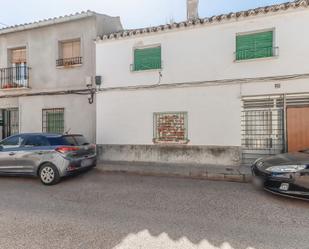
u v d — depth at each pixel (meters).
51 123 11.95
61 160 7.37
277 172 5.49
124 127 10.52
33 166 7.65
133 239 3.87
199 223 4.45
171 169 8.75
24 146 7.91
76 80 11.34
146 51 10.20
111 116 10.70
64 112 11.54
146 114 10.20
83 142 8.41
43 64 11.95
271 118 8.68
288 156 6.02
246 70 8.80
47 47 11.86
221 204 5.42
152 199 5.85
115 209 5.22
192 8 11.10
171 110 9.82
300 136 8.34
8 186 7.34
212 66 9.22
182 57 9.61
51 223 4.52
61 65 11.60
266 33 8.55
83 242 3.79
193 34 9.44
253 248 3.57
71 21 11.35
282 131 8.56
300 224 4.37
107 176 8.36
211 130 9.30
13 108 12.73
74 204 5.59
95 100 10.98
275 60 8.42
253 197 5.86
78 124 11.29
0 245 3.73
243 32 8.77
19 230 4.24
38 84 12.04
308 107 8.22
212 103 9.27
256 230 4.14
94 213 5.00
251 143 8.96
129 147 10.45
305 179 5.21
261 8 8.38
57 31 11.64
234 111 9.01
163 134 10.05
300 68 8.18
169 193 6.30
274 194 6.02
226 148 9.13
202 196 6.01
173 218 4.69
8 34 12.59
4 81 12.60
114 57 10.61
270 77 8.48
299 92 8.22
